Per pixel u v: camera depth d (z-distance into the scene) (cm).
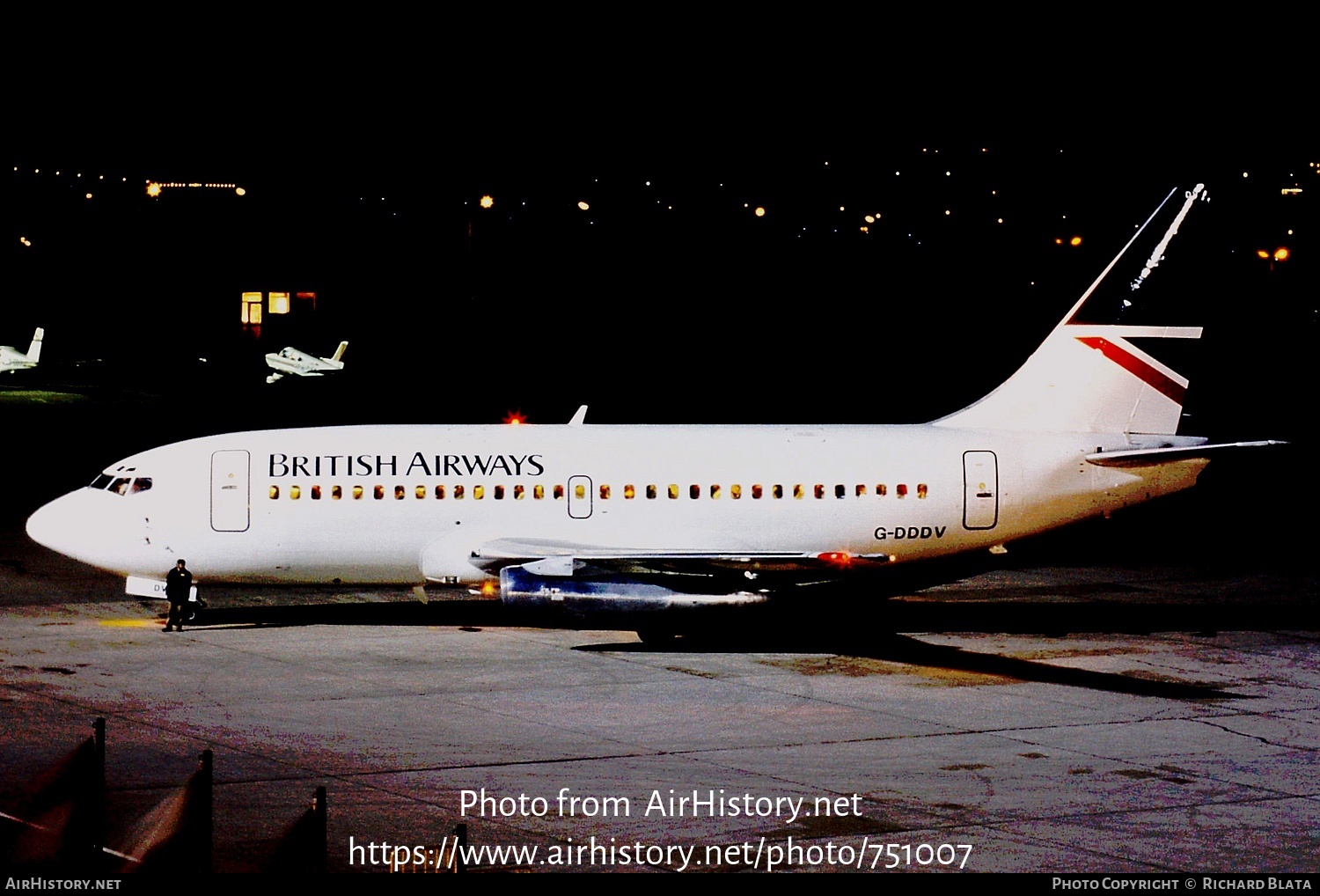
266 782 3319
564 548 5075
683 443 5338
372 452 5197
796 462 5316
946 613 5766
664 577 4850
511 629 5241
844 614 5688
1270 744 3834
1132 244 5450
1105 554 7394
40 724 3772
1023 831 3077
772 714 4081
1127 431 5475
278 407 12100
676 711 4091
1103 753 3722
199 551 5103
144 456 5191
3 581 6066
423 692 4259
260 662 4612
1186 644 5184
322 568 5184
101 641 4897
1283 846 3003
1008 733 3912
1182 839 3038
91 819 2997
